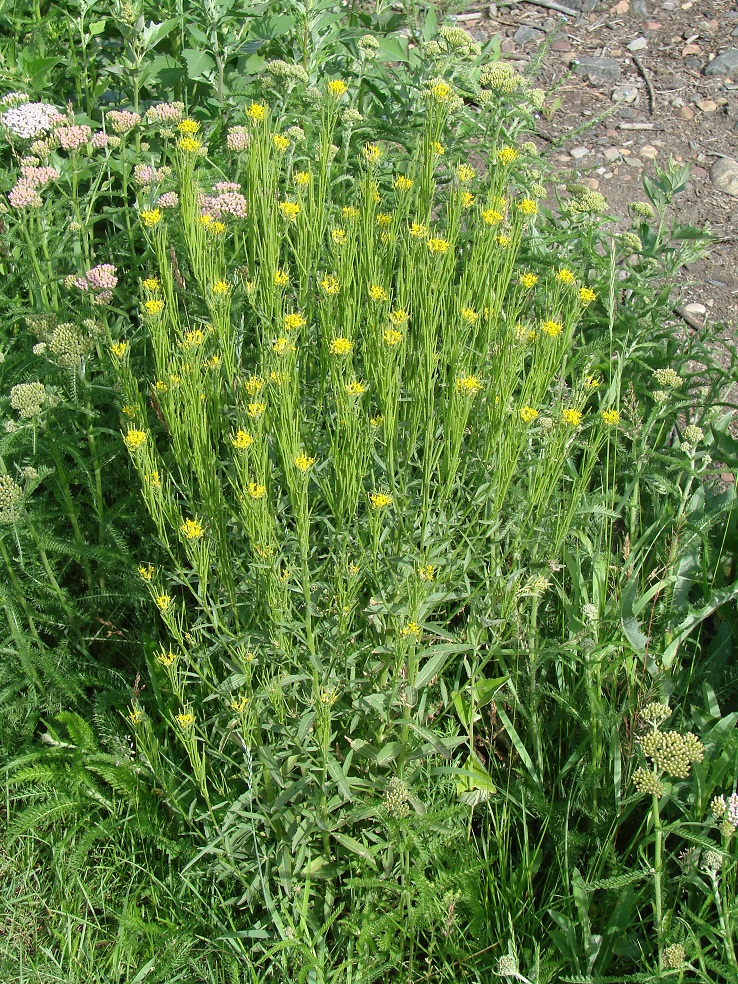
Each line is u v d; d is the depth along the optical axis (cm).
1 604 252
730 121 586
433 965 228
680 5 694
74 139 328
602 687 273
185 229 252
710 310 454
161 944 231
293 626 216
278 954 227
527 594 251
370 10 538
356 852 231
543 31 671
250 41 438
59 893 245
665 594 289
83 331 305
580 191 406
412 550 231
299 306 270
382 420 227
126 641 293
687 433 302
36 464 296
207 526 233
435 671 244
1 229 346
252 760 237
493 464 249
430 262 236
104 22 442
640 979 203
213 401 238
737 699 284
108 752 268
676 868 243
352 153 401
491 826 258
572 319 261
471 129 389
